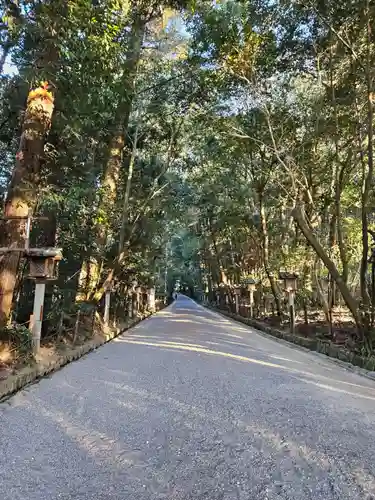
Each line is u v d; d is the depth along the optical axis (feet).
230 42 40.24
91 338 38.81
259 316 70.49
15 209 23.90
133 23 37.45
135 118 55.42
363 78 34.55
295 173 45.09
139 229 56.65
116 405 18.04
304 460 12.21
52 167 33.27
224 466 11.74
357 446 13.33
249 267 87.61
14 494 10.14
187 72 50.06
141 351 35.58
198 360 30.19
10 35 20.17
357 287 58.18
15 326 24.52
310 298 60.80
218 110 49.24
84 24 20.56
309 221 46.32
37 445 13.35
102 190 39.58
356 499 9.97
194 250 139.33
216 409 17.30
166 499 9.87
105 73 24.29
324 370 27.73
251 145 52.90
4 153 37.09
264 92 44.62
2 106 32.73
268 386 21.79
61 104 27.84
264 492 10.25
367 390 21.83
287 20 38.42
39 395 19.85
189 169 65.72
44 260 26.45
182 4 38.86
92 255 43.11
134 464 11.87
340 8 32.58
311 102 42.22
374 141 37.91
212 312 112.88
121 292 67.15
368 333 30.76
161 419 15.99
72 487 10.52
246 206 68.33
